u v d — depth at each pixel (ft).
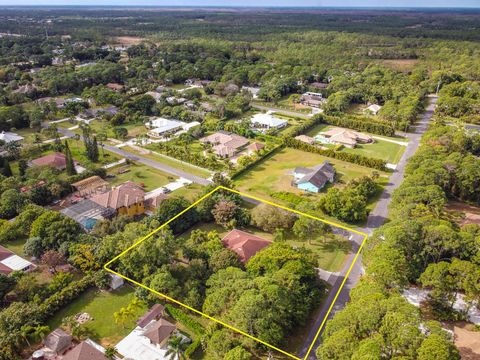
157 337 212.43
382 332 173.78
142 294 239.71
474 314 235.20
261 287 218.59
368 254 251.80
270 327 203.72
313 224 304.09
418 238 251.60
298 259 250.16
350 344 172.45
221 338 201.16
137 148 503.61
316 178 397.39
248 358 188.14
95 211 329.11
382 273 215.51
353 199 338.95
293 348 214.07
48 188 363.35
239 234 301.43
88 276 255.70
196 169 447.01
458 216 334.44
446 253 249.96
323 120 613.93
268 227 321.32
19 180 382.42
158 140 535.60
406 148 515.09
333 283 266.36
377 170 447.42
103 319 232.32
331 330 191.11
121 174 428.15
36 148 473.26
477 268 221.25
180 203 328.29
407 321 172.55
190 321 225.15
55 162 431.84
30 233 291.58
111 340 217.56
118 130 524.93
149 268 250.37
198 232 297.12
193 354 208.74
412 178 344.28
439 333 173.78
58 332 215.92
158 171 439.22
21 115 565.94
